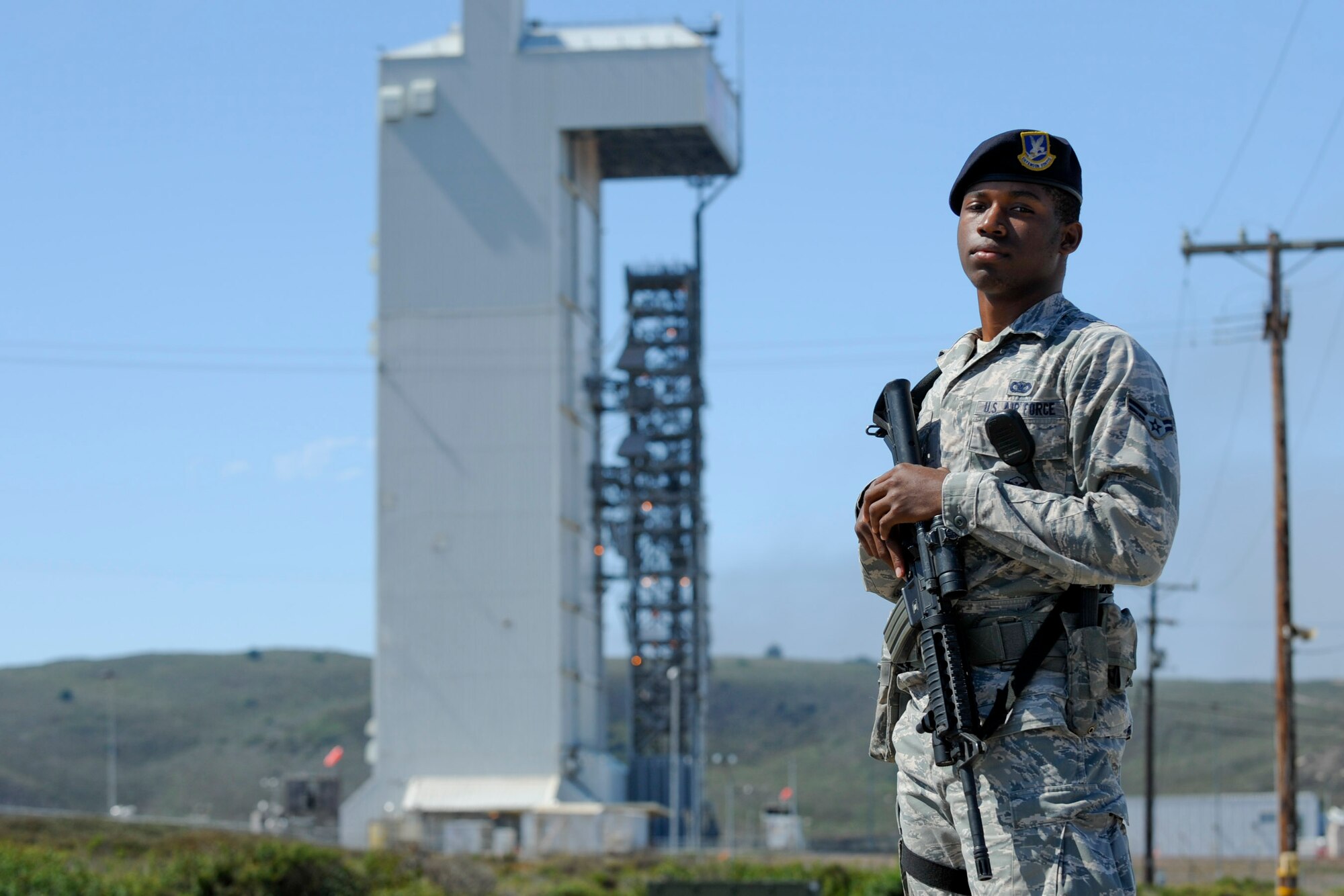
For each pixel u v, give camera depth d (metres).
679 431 107.25
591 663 107.38
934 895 4.86
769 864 64.25
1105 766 4.56
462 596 100.38
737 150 111.94
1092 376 4.70
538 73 104.38
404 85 104.69
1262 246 40.06
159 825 76.94
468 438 101.75
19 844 55.47
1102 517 4.48
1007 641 4.64
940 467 4.94
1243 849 107.38
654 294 108.25
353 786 197.50
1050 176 4.91
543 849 92.06
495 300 102.75
